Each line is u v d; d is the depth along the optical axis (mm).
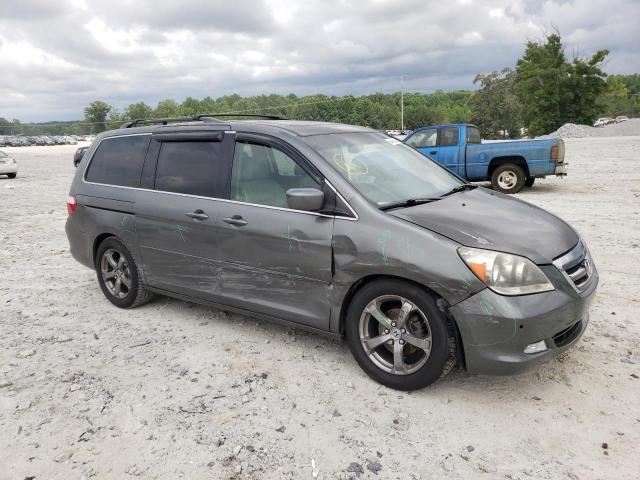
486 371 3271
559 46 63469
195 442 3146
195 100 175375
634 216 9219
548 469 2826
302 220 3854
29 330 4941
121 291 5457
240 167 4320
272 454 3020
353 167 4023
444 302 3318
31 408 3570
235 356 4246
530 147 12594
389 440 3115
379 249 3463
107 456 3047
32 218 11680
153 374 3998
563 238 3607
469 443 3064
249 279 4227
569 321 3309
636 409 3324
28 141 101938
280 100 176625
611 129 48562
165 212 4703
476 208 3898
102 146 5586
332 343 4422
